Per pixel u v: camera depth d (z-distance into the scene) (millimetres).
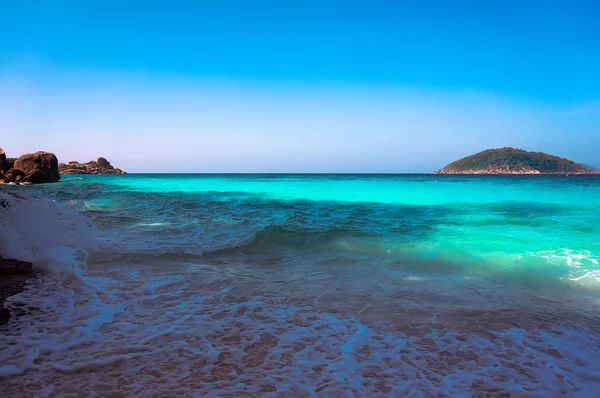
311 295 4637
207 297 4520
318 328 3633
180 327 3596
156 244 7574
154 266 5984
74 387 2547
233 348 3184
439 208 14422
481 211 13258
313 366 2902
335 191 26391
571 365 2965
